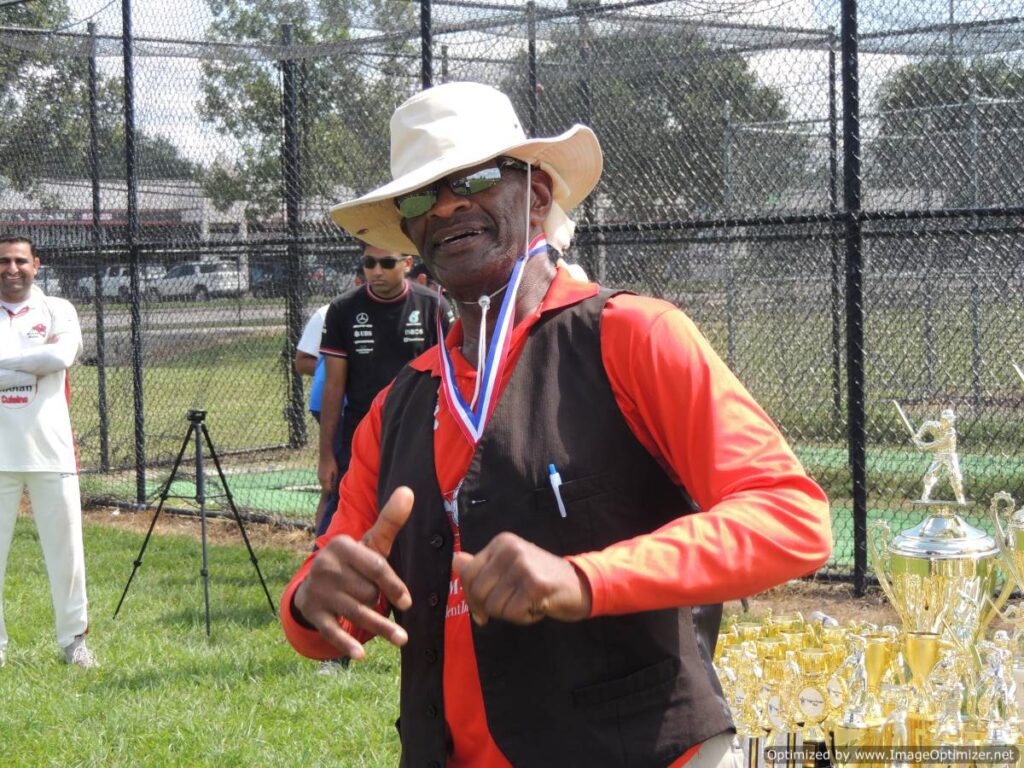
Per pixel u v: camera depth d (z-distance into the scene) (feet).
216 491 35.27
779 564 5.37
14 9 39.34
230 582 26.40
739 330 30.94
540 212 7.14
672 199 30.25
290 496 35.22
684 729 6.15
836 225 26.55
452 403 6.66
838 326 30.07
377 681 19.22
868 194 29.84
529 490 6.25
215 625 22.77
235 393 40.14
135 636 22.11
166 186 35.37
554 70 30.25
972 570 7.95
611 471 6.26
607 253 30.91
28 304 20.13
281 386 39.34
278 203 35.53
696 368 6.03
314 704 18.22
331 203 34.19
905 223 28.91
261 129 35.45
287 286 36.78
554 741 6.16
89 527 33.01
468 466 6.55
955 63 28.81
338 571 5.66
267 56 33.32
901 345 30.58
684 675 6.27
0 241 20.01
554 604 5.10
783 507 5.51
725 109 29.35
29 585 26.76
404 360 20.22
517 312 6.82
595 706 6.14
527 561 5.10
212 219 35.53
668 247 30.96
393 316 20.26
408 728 6.73
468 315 6.97
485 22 28.37
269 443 38.93
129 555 29.17
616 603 5.15
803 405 31.50
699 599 5.26
